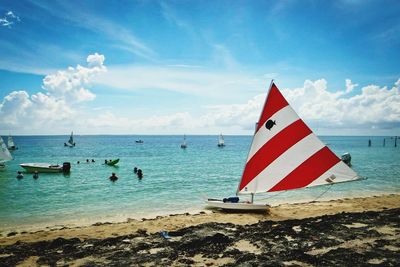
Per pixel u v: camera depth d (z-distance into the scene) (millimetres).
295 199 25000
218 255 10547
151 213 20531
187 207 22312
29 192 28812
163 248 11430
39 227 17156
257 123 17000
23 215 20141
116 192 28688
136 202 24219
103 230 15492
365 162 56281
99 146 132750
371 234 12570
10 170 45469
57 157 72125
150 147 123625
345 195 26656
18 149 106562
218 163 56750
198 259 10242
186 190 29703
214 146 133125
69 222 18266
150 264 9867
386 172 41906
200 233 12664
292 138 16656
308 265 9477
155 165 53062
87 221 18484
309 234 12734
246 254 10406
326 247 11172
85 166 51375
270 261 9750
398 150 99188
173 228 15664
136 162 58750
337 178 16281
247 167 17109
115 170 45750
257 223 15383
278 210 19781
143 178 37656
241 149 107188
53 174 41125
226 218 17688
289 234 12781
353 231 13062
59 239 12758
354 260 9750
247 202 19609
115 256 10586
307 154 16531
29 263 10258
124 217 19422
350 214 16531
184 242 11641
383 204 21547
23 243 12945
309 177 16469
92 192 28719
